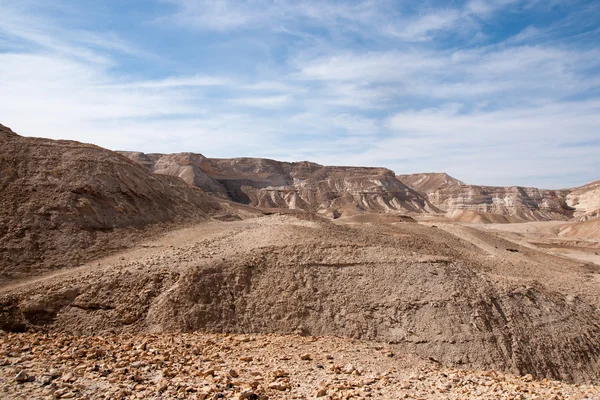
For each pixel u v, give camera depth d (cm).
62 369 1203
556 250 7731
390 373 1586
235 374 1335
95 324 2088
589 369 2491
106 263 2622
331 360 1705
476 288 2633
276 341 1961
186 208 3991
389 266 2619
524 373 2248
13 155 3291
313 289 2434
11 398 976
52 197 3053
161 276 2358
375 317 2342
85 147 3716
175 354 1553
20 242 2669
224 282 2383
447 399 1215
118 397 1038
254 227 3400
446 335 2284
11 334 1806
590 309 3039
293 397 1173
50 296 2162
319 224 3522
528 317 2625
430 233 4775
